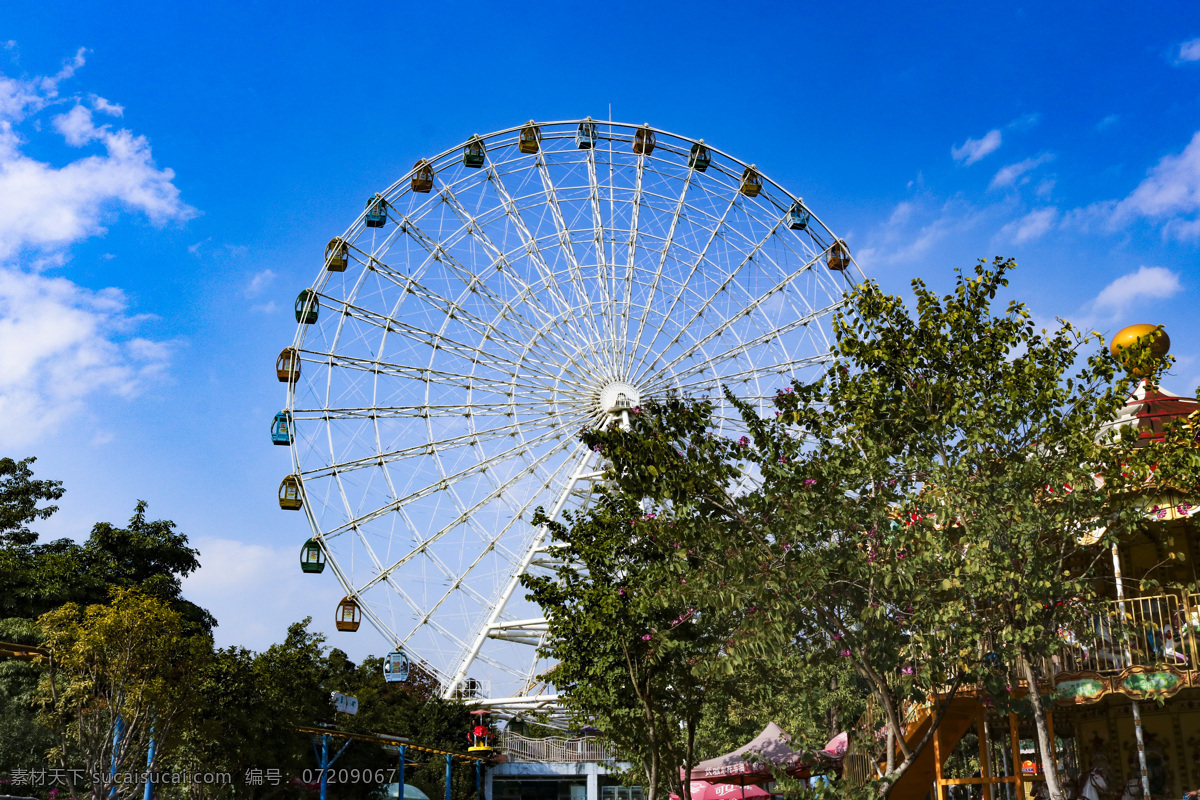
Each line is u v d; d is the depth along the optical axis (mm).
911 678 19766
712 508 20172
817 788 19906
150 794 35438
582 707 30688
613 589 27328
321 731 48312
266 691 45031
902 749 18672
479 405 61688
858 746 28141
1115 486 18406
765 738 34156
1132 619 21734
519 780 87125
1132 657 22266
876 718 28469
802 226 64375
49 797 37219
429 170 63688
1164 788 25891
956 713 27500
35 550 57969
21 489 59375
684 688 29391
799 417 20172
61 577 50969
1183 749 25734
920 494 18406
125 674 32156
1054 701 22469
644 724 30109
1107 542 19547
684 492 19719
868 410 19266
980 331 19203
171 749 39625
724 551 19281
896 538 17844
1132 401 26812
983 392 18797
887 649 18891
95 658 32094
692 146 65312
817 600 19078
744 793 38156
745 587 18375
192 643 35438
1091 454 18625
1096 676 21922
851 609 19688
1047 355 18781
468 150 64125
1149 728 26594
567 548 29875
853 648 19172
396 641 58812
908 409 19000
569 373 62062
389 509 60000
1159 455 18438
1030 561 17484
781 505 18922
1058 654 22438
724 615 20984
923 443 18906
